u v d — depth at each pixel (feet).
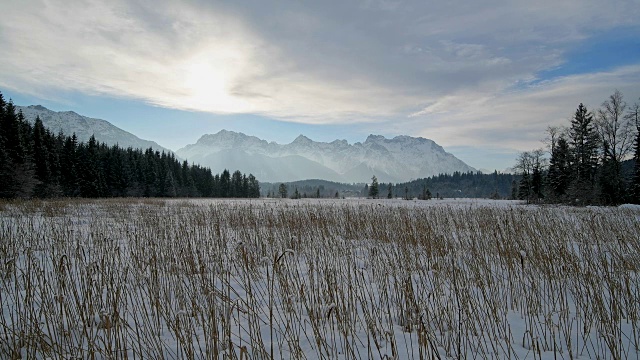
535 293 14.92
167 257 20.18
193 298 13.07
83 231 31.45
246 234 27.27
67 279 15.43
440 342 11.62
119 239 27.76
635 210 58.49
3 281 15.03
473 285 17.02
